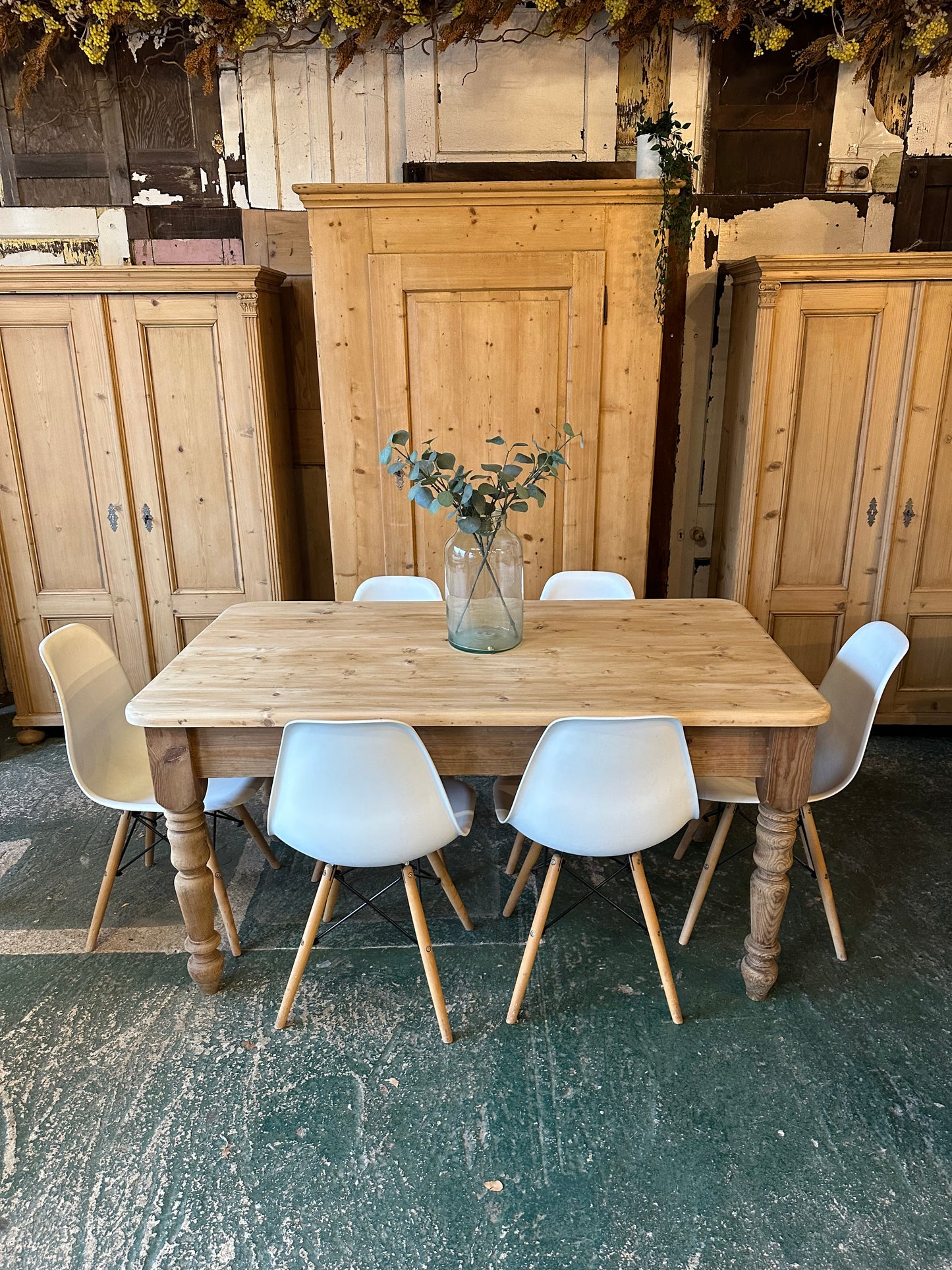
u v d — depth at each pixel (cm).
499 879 241
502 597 201
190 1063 178
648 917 182
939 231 321
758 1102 167
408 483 292
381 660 197
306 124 311
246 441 300
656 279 272
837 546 307
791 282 278
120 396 294
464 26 287
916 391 288
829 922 207
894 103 306
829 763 206
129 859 252
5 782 301
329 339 279
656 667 191
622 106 306
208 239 323
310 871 246
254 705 170
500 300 275
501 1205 147
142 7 285
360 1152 157
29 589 315
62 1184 152
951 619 313
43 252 325
